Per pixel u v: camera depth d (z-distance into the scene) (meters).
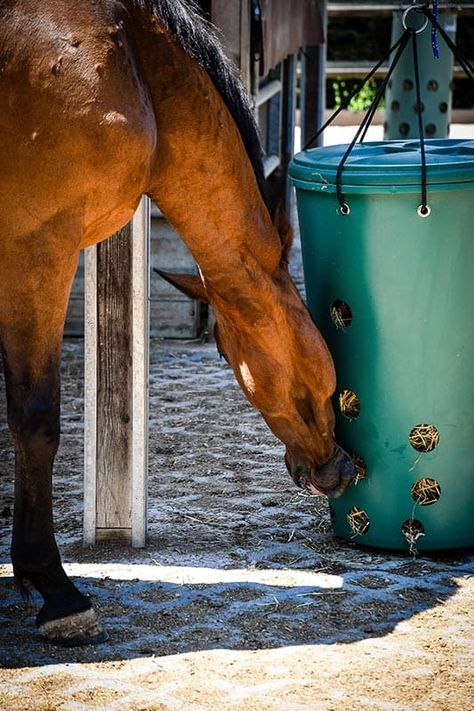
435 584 6.36
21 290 5.39
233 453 8.77
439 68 15.05
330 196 6.43
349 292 6.48
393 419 6.53
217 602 6.10
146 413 6.80
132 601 6.11
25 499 5.68
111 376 6.73
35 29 5.18
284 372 6.26
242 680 5.24
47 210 5.30
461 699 5.05
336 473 6.46
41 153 5.21
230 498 7.79
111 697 5.08
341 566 6.59
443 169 6.17
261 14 10.76
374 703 5.01
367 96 23.98
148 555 6.76
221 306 6.21
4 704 5.00
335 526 7.00
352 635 5.71
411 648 5.57
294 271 14.18
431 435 6.59
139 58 5.57
